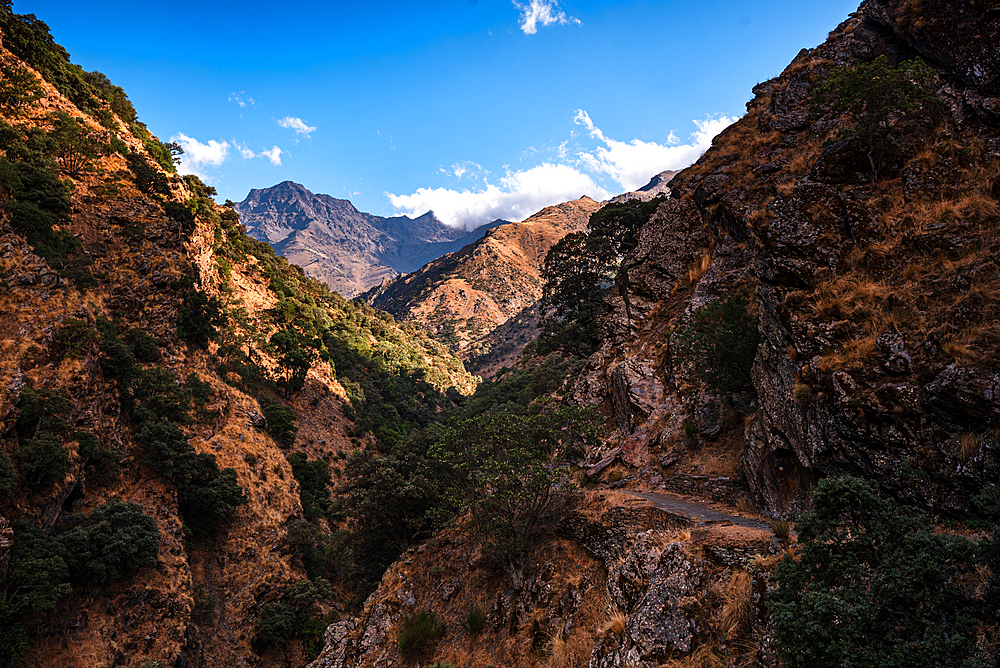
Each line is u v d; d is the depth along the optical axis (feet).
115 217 228.63
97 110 324.19
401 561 73.51
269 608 160.86
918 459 29.84
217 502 163.53
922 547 19.54
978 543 18.84
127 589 124.16
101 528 123.44
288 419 265.95
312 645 163.22
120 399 167.84
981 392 26.45
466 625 54.75
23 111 253.65
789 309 42.27
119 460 145.89
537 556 55.31
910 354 31.94
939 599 18.71
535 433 62.54
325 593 171.01
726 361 62.75
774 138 101.09
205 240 326.85
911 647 17.57
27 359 136.26
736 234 92.53
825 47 109.50
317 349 374.43
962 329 29.84
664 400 87.04
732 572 31.37
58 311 154.40
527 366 345.31
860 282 38.58
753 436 55.31
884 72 46.55
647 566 37.96
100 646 112.16
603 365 119.85
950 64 46.52
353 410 356.59
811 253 43.24
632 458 78.23
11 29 286.66
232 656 144.97
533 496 56.49
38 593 101.65
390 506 112.68
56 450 120.78
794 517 43.50
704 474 62.39
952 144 41.32
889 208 41.22
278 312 383.86
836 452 36.04
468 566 63.36
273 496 196.03
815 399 38.88
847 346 36.19
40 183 203.00
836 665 19.17
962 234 34.78
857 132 47.60
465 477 62.03
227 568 164.04
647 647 30.99
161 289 220.84
